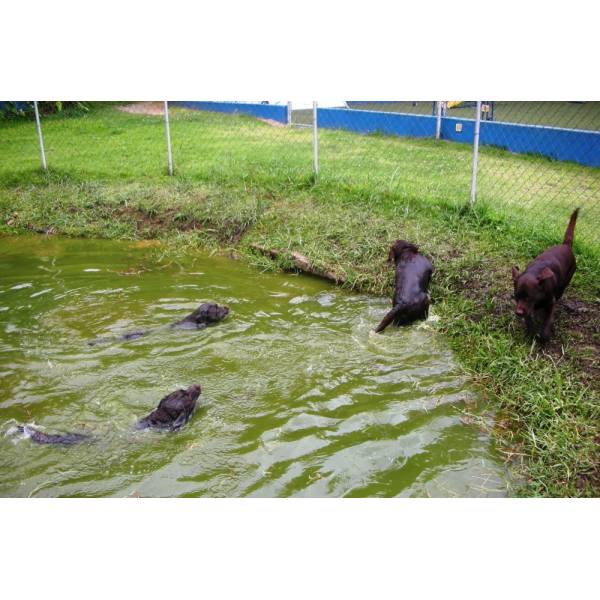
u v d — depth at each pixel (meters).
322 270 5.60
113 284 5.47
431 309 4.83
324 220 6.30
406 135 10.73
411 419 3.59
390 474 3.17
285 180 7.34
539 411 3.58
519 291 3.99
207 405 3.69
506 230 5.74
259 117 12.84
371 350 4.31
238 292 5.29
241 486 3.08
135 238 6.73
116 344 4.34
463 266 5.23
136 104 14.66
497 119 12.29
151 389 3.83
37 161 9.09
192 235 6.54
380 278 5.33
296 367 4.08
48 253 6.33
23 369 4.01
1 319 4.73
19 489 3.05
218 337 4.45
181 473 3.17
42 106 13.27
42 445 3.34
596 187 7.36
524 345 4.22
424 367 4.12
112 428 3.48
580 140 8.52
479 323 4.54
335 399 3.76
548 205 6.60
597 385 3.79
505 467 3.24
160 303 5.04
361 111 11.23
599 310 4.49
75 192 7.70
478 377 3.98
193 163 8.51
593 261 5.05
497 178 7.64
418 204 6.42
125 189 7.59
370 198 6.59
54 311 4.87
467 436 3.47
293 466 3.21
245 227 6.52
